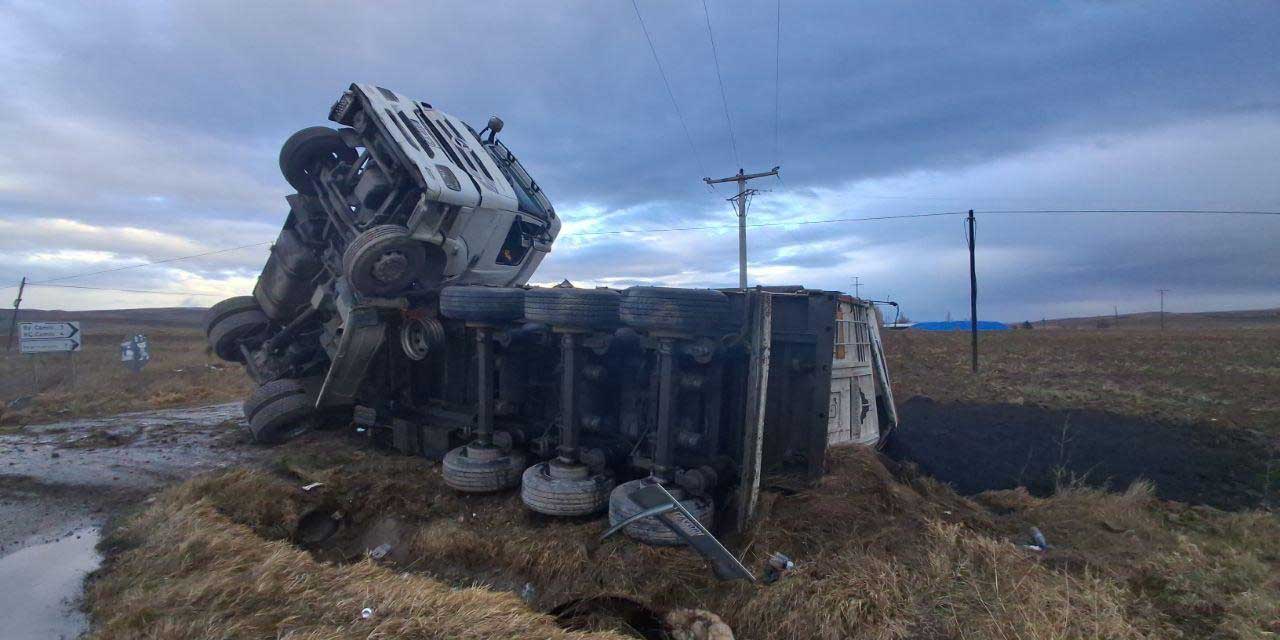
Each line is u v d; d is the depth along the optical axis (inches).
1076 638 123.6
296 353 360.5
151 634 127.0
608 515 203.2
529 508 212.8
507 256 358.6
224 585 147.3
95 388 639.8
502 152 384.2
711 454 211.0
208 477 241.6
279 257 350.3
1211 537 191.5
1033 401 598.9
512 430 247.6
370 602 140.6
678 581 164.6
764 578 159.3
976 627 126.0
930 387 722.8
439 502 234.7
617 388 243.9
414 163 265.4
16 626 140.4
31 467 288.7
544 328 250.2
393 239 269.3
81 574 169.3
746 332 200.1
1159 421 490.6
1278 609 133.6
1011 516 206.5
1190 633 130.3
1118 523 196.7
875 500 189.8
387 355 317.7
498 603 146.6
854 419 253.4
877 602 135.5
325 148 319.0
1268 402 607.5
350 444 319.3
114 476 271.9
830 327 201.8
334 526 231.6
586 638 135.4
